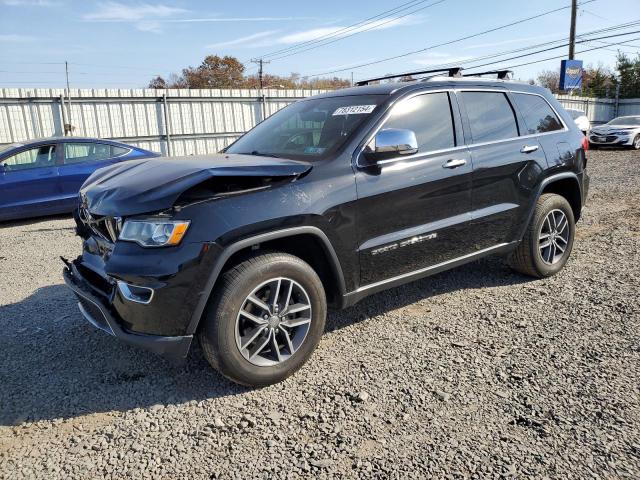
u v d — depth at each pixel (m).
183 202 2.85
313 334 3.27
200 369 3.39
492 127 4.32
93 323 3.22
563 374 3.13
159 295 2.76
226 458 2.51
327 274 3.45
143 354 3.62
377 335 3.80
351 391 3.05
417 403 2.90
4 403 3.05
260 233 2.96
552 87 61.72
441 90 4.04
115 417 2.88
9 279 5.48
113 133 17.09
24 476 2.42
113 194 3.05
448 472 2.34
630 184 10.51
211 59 62.19
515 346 3.54
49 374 3.38
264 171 3.02
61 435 2.73
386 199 3.51
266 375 3.08
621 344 3.48
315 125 3.87
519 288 4.66
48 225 8.47
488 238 4.28
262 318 3.07
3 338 3.95
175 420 2.84
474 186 4.07
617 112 35.69
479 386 3.04
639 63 44.00
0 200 8.22
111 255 2.90
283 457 2.50
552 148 4.71
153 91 17.70
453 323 3.96
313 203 3.14
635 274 4.86
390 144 3.34
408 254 3.72
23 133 15.41
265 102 20.59
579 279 4.82
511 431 2.61
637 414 2.70
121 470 2.45
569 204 5.14
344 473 2.37
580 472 2.30
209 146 19.50
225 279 2.92
